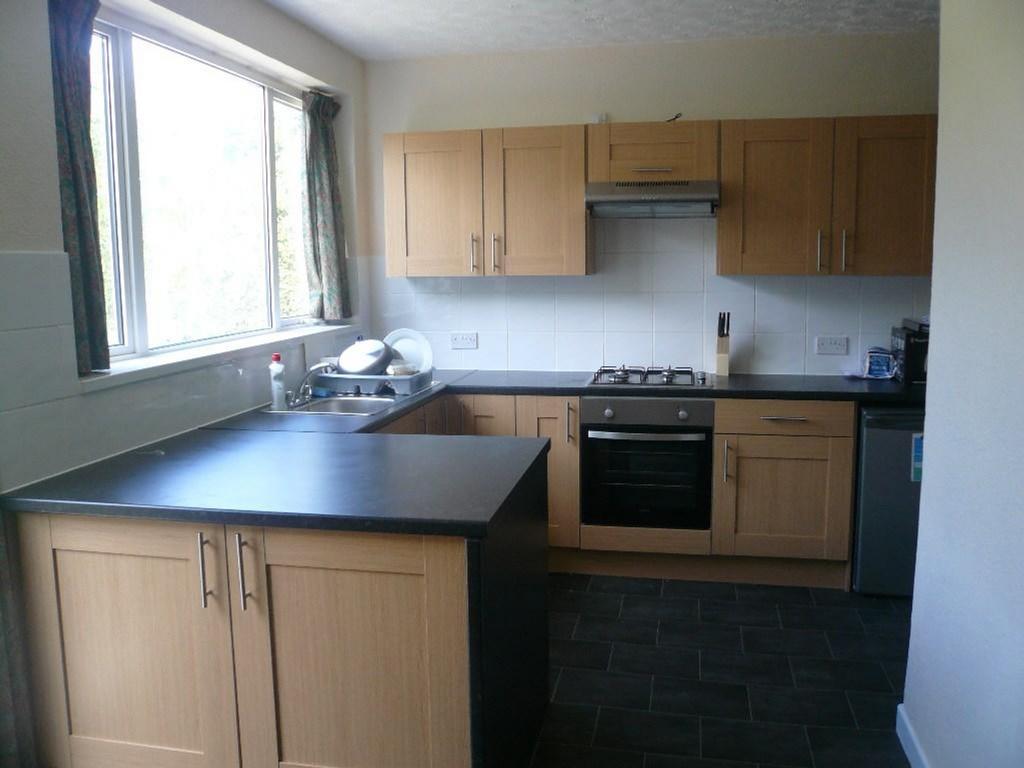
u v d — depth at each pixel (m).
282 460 2.60
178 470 2.48
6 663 2.23
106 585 2.23
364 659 2.10
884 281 4.31
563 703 2.96
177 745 2.26
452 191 4.31
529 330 4.67
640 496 4.07
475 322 4.72
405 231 4.39
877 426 3.73
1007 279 1.96
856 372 4.38
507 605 2.26
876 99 4.20
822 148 3.99
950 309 2.38
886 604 3.81
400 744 2.11
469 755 2.06
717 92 4.32
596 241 4.54
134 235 3.04
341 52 4.37
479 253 4.31
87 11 2.56
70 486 2.31
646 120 4.40
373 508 2.05
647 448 4.04
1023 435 1.85
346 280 4.50
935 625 2.45
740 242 4.09
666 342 4.54
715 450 3.96
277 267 4.13
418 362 4.25
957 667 2.25
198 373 3.13
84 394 2.54
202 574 2.15
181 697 2.23
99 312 2.64
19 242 2.30
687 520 4.04
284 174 4.26
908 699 2.71
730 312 4.46
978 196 2.16
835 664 3.23
